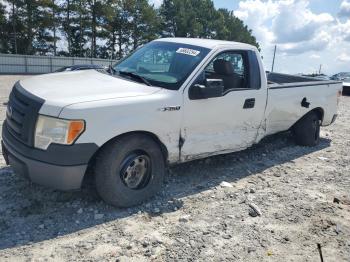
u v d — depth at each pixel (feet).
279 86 20.62
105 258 11.38
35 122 12.85
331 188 18.17
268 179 18.78
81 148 12.80
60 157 12.63
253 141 19.79
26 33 178.70
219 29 255.50
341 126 34.47
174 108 15.19
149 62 17.49
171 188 16.62
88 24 195.21
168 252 11.86
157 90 15.20
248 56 18.99
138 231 12.98
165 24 231.30
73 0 188.96
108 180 13.74
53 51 191.52
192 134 16.28
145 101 14.28
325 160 22.68
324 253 12.46
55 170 12.69
